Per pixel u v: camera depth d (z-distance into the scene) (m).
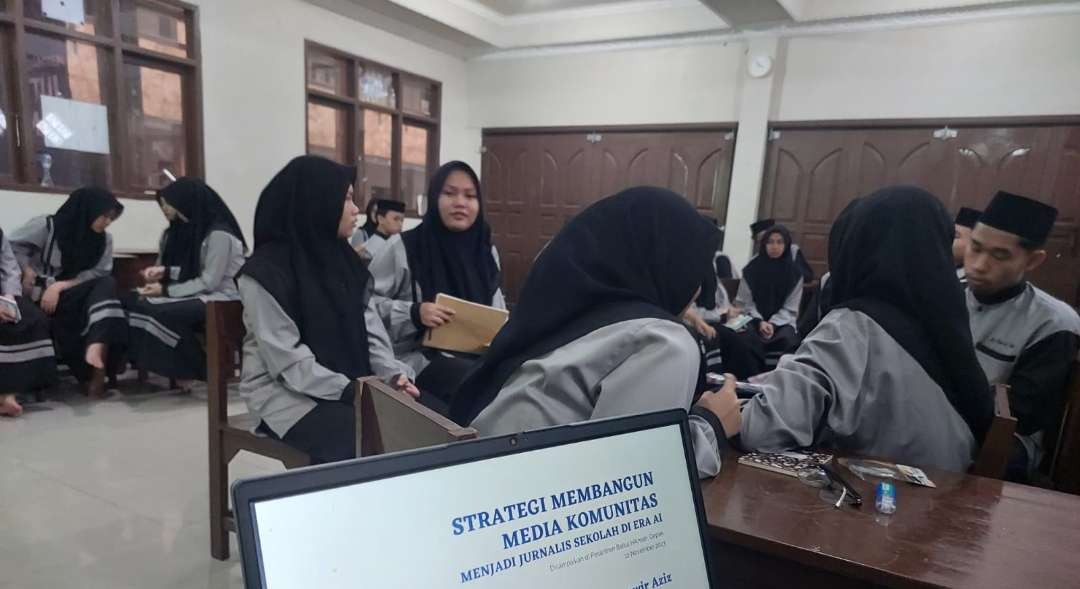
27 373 2.61
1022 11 3.88
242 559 0.43
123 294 3.12
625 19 5.12
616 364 0.85
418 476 0.52
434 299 2.01
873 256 1.11
